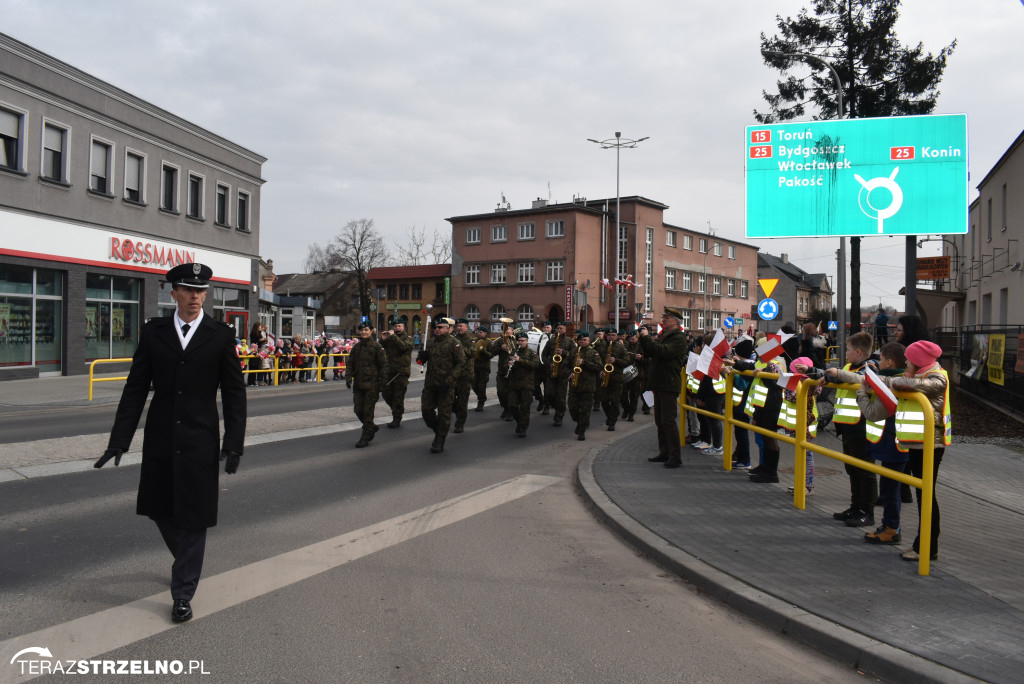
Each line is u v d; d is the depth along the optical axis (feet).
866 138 41.60
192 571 13.52
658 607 14.60
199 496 13.43
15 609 13.66
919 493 15.87
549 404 45.44
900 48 65.82
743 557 16.89
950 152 40.37
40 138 66.18
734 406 28.53
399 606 14.29
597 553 18.20
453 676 11.35
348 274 215.72
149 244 79.77
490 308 189.67
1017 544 18.17
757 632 13.44
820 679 11.60
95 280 73.56
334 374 78.89
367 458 30.37
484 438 36.68
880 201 41.16
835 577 15.48
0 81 62.03
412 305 205.77
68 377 67.72
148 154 79.87
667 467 28.02
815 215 42.42
